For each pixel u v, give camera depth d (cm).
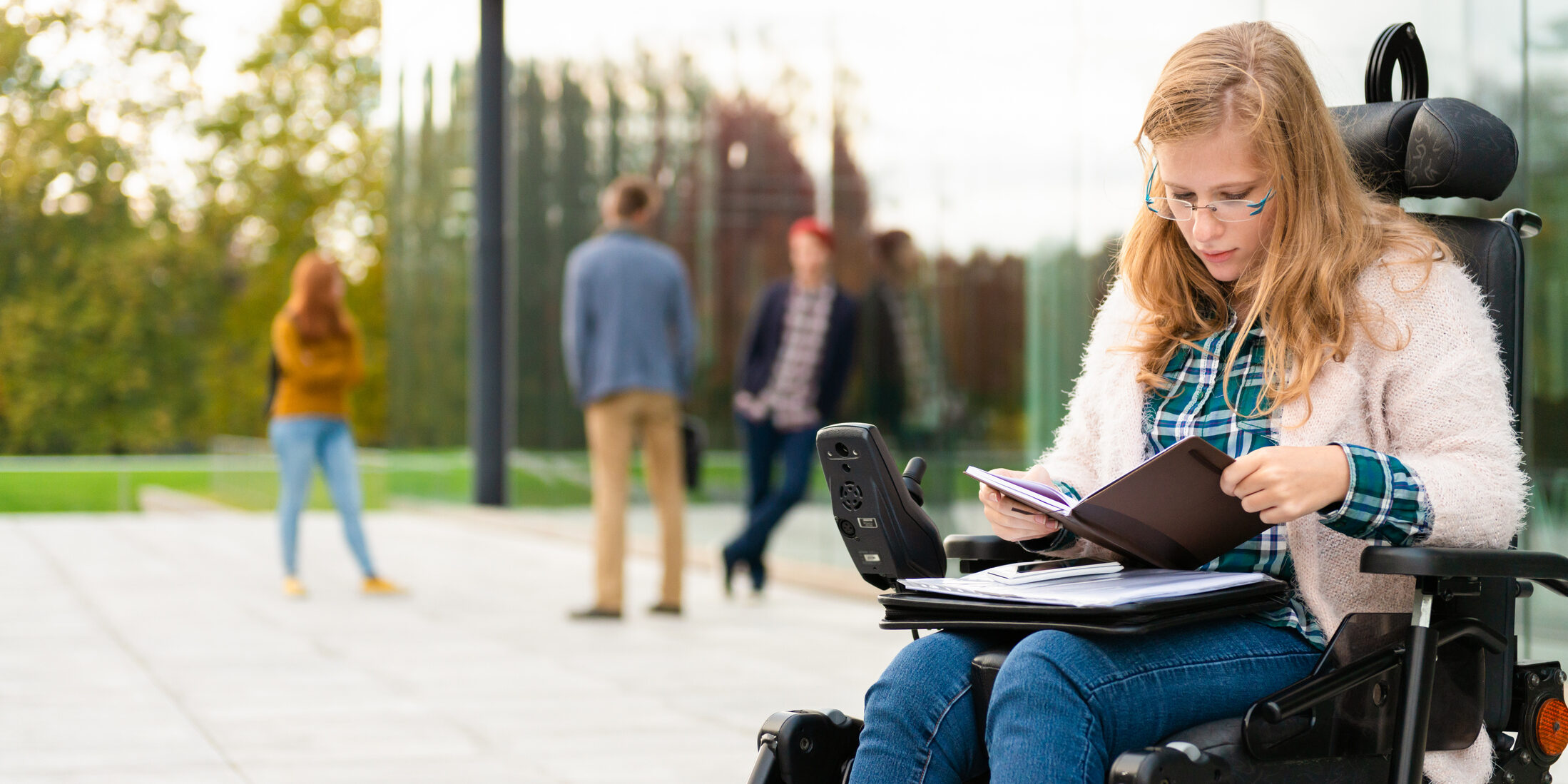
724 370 837
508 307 1122
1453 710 157
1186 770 143
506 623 550
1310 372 163
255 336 2847
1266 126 162
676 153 878
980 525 610
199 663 453
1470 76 356
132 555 794
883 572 177
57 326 2573
